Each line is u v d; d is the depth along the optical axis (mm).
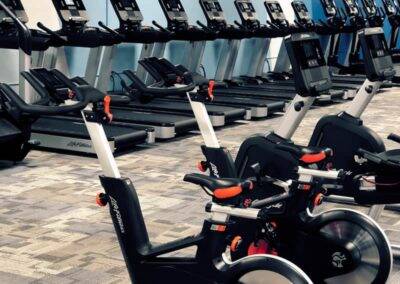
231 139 7418
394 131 7977
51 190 5199
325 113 9484
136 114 7688
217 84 5230
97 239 4070
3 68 7945
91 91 2898
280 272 2504
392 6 13727
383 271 3055
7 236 4094
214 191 2564
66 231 4211
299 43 3699
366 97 4496
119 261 3707
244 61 12602
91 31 7605
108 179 2865
